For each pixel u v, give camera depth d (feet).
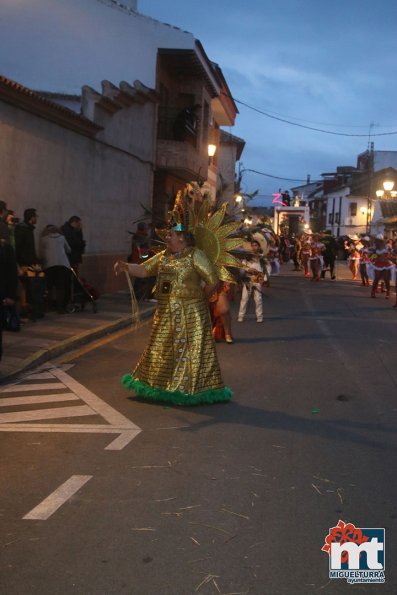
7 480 16.07
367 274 83.66
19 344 32.71
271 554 12.50
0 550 12.57
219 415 22.06
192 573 11.77
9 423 20.88
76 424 20.77
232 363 31.19
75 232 46.21
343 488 15.81
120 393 24.89
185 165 73.67
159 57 72.79
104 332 39.11
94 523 13.73
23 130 42.34
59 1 70.13
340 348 35.65
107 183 57.93
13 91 39.45
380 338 39.40
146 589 11.25
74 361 31.24
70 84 70.49
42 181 45.39
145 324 43.50
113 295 58.23
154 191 76.64
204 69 79.36
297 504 14.82
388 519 14.11
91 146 53.83
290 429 20.61
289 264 144.46
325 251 94.53
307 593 11.23
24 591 11.17
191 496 15.17
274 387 26.35
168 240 23.25
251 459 17.75
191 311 23.09
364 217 239.71
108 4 70.44
